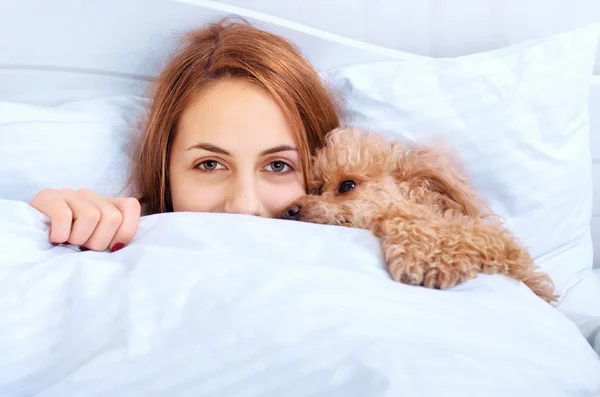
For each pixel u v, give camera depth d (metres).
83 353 0.81
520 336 0.88
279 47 1.30
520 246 1.09
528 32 1.73
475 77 1.44
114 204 1.08
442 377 0.73
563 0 1.71
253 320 0.80
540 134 1.47
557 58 1.49
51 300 0.87
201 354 0.78
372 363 0.74
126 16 1.53
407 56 1.58
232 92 1.21
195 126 1.21
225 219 1.01
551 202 1.50
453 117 1.43
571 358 0.90
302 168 1.26
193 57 1.29
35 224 1.01
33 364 0.82
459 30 1.72
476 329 0.84
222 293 0.83
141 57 1.56
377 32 1.71
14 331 0.83
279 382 0.75
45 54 1.53
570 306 1.50
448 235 1.01
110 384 0.77
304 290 0.83
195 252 0.90
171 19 1.54
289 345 0.78
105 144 1.37
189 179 1.24
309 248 0.97
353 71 1.49
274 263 0.88
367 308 0.82
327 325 0.79
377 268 0.97
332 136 1.32
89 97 1.56
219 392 0.76
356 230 1.06
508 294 0.97
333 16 1.69
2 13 1.49
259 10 1.67
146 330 0.81
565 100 1.48
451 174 1.36
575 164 1.52
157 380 0.77
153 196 1.34
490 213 1.31
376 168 1.30
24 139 1.29
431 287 0.97
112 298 0.85
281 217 1.24
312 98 1.32
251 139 1.20
